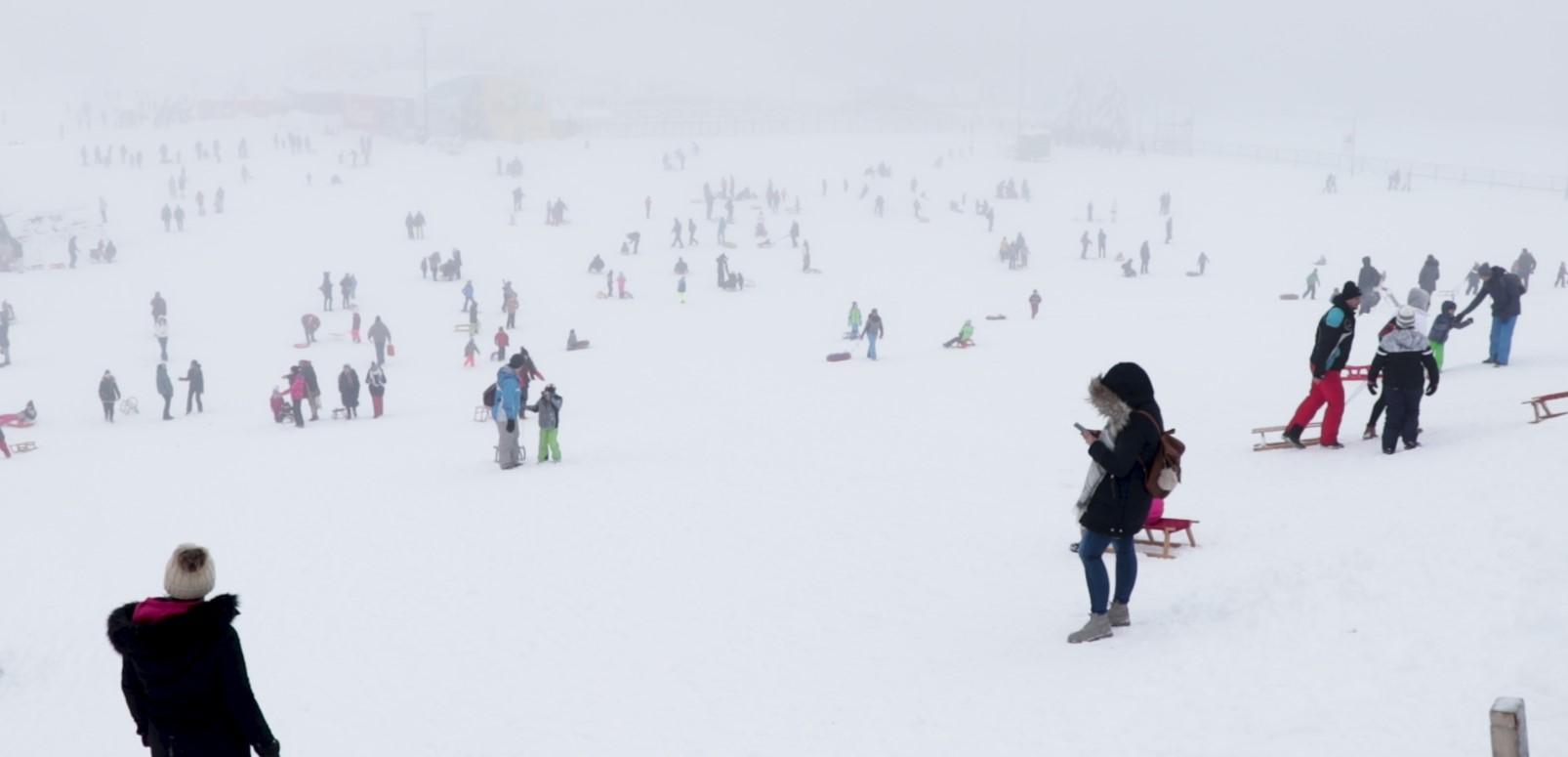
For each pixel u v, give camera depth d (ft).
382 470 82.58
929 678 30.27
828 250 219.82
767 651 36.55
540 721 33.17
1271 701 22.27
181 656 16.61
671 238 226.17
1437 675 21.54
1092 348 121.90
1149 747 21.59
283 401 109.29
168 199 242.99
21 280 184.24
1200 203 267.39
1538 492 32.48
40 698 47.26
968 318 156.35
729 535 53.83
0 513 79.05
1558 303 114.62
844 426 84.64
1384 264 193.67
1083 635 29.71
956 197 281.13
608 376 123.54
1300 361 97.04
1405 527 32.63
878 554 47.29
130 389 127.24
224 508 74.90
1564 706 18.94
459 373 132.87
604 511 61.57
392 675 40.34
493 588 49.73
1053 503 53.16
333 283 183.01
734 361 129.49
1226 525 39.93
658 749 28.78
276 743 17.61
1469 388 59.72
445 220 233.35
